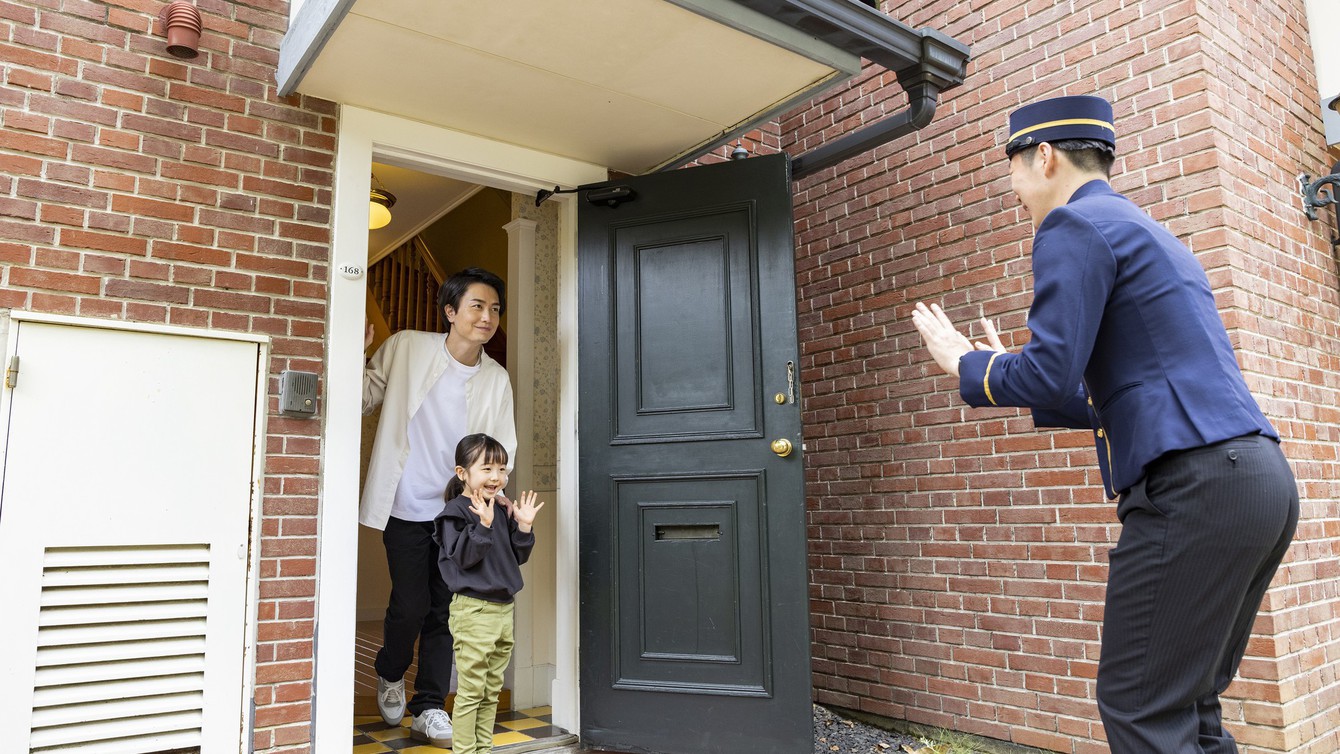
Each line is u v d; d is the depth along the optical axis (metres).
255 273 2.88
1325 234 3.67
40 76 2.58
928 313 1.90
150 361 2.67
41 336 2.51
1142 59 3.29
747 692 3.13
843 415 4.29
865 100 4.35
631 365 3.49
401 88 3.05
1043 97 3.59
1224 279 3.02
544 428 4.18
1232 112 3.23
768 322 3.31
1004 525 3.57
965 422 3.75
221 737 2.66
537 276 4.30
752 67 2.99
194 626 2.65
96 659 2.50
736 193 3.44
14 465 2.43
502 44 2.79
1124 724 1.53
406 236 6.64
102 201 2.64
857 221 4.32
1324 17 3.94
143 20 2.77
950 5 3.99
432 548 3.48
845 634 4.19
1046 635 3.40
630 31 2.74
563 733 3.48
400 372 3.42
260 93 2.98
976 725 3.60
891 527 4.02
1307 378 3.32
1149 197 3.23
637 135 3.53
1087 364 1.64
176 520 2.65
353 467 2.97
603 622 3.37
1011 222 3.66
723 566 3.24
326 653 2.85
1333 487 3.33
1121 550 1.57
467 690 2.92
